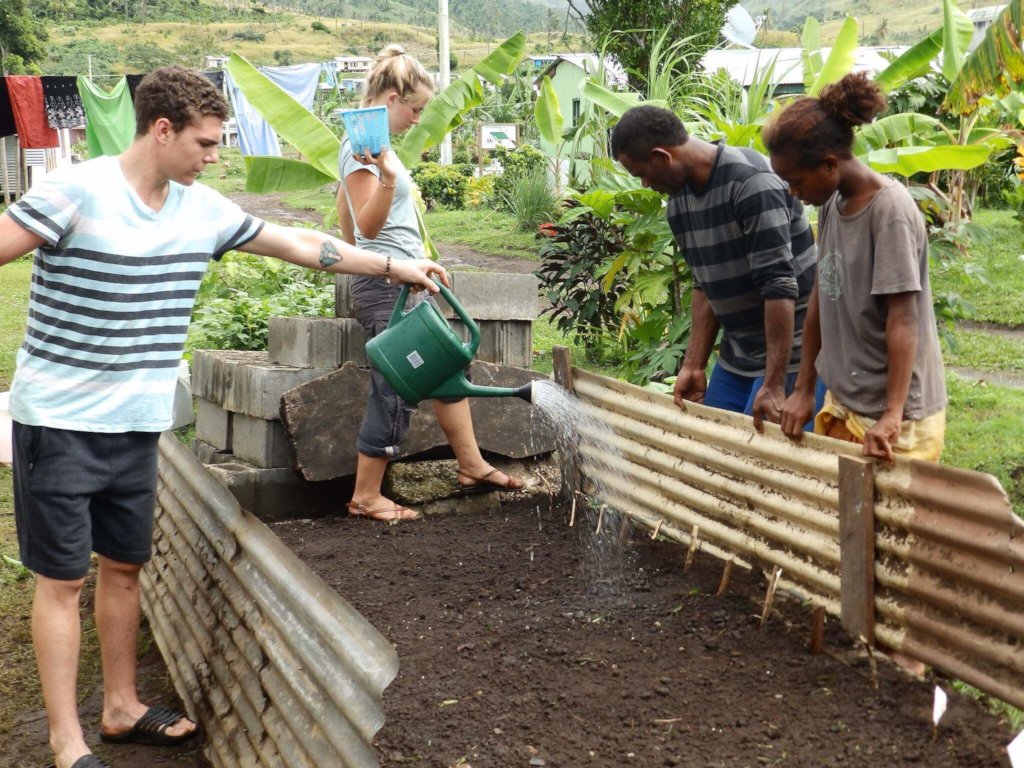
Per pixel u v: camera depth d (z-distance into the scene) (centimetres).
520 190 1836
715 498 356
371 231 427
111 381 296
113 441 302
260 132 1878
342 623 232
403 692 291
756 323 386
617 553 396
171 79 282
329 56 13325
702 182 359
